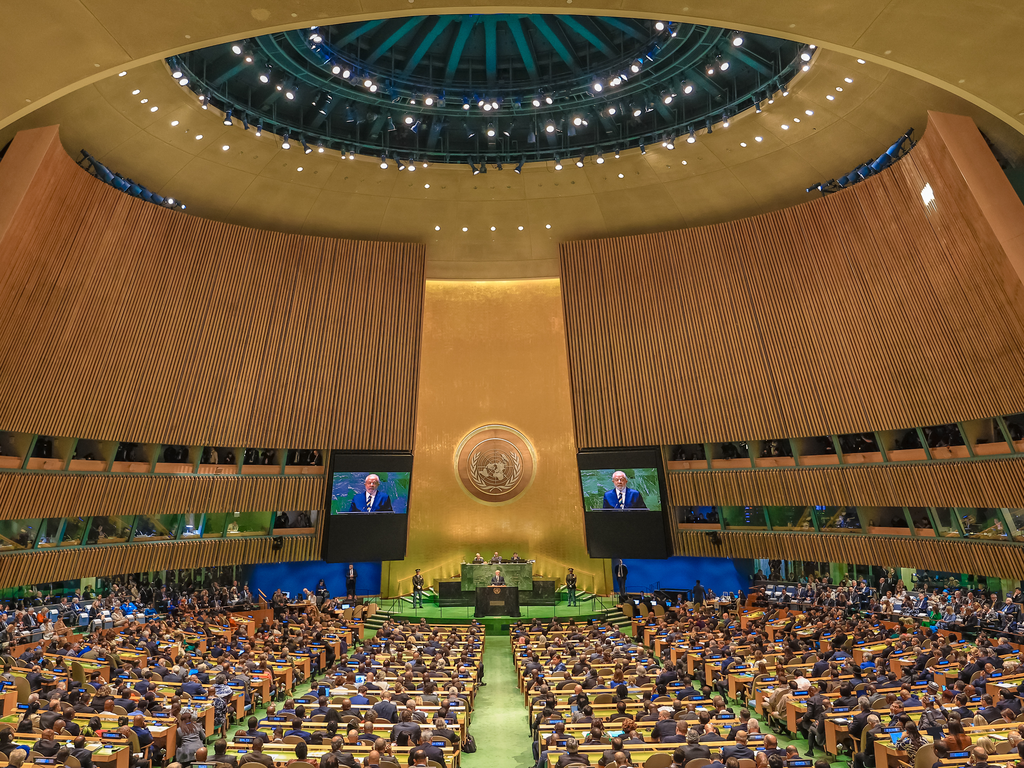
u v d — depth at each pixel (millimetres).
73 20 8281
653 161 20156
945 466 16859
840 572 21297
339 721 9398
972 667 10828
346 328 22031
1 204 14219
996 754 7402
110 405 17672
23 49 8547
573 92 18453
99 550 17984
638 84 17938
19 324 15555
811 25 8953
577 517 24844
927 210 15906
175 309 19031
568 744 7641
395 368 22344
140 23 8500
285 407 21031
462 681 12352
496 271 25469
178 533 19922
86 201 16359
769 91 17219
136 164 18062
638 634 19219
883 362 17906
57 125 14938
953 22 8422
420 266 23000
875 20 8664
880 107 16344
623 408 22062
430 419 25375
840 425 18922
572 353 22641
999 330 15008
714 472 21375
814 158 18922
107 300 17391
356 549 21266
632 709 10367
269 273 21000
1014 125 9953
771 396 20297
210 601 20516
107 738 8430
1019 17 8125
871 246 17797
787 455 20422
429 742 8625
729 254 20953
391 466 21719
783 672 11367
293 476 21500
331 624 18656
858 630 14953
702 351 21344
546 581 22609
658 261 21984
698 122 18672
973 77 9242
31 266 15469
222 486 20297
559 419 25422
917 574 19344
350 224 22516
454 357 25719
